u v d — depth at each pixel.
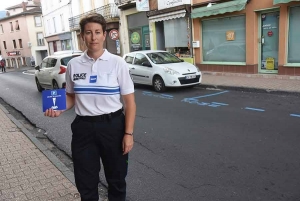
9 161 4.80
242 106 8.06
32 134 6.42
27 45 50.06
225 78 12.59
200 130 6.20
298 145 5.01
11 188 3.88
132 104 2.65
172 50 17.00
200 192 3.73
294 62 11.16
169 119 7.25
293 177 3.95
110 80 2.55
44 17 38.22
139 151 5.26
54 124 7.64
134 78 12.21
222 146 5.21
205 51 14.82
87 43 2.52
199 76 11.09
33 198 3.60
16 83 18.98
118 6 20.53
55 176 4.16
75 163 2.71
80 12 27.75
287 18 10.93
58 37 34.09
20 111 9.68
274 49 11.83
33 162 4.71
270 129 5.94
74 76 2.60
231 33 13.24
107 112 2.58
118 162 2.73
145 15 18.86
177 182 4.04
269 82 10.73
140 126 6.80
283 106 7.77
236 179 4.00
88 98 2.56
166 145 5.46
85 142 2.65
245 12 12.34
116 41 21.50
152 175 4.30
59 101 2.61
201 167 4.44
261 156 4.67
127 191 3.88
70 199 3.54
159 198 3.67
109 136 2.61
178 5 15.17
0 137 6.15
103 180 4.28
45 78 12.51
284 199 3.46
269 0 11.30
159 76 11.00
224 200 3.51
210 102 8.84
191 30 15.06
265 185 3.79
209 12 13.32
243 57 12.98
